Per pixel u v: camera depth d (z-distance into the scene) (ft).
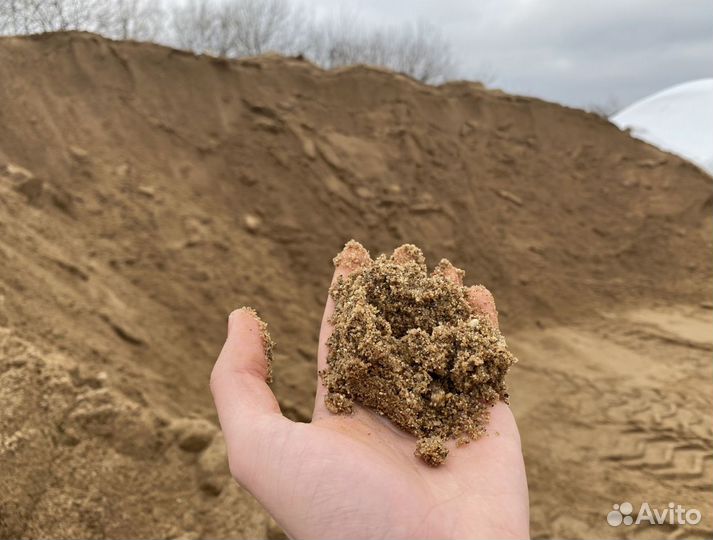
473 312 0.71
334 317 0.69
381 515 0.45
